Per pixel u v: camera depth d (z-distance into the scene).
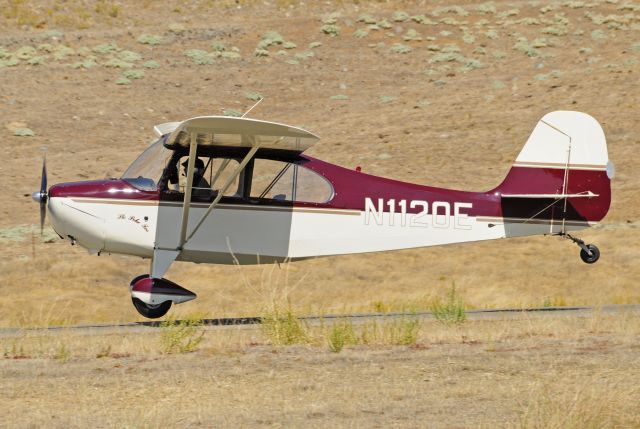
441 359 32.19
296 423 24.33
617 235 86.31
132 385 28.88
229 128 41.56
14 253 79.44
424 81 142.75
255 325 43.12
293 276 75.44
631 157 107.31
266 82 141.00
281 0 173.38
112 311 64.81
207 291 70.69
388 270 78.00
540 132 49.41
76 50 147.00
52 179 101.25
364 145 114.88
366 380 29.17
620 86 129.25
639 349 33.38
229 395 27.48
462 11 168.88
